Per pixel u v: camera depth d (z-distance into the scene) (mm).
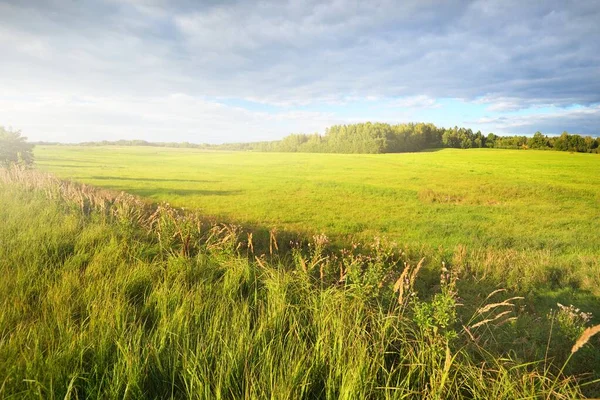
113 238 7789
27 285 5070
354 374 3246
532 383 3674
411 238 15578
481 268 10344
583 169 57531
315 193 31172
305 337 4324
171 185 35469
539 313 7477
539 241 15188
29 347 3324
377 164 70438
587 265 10812
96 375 3082
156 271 6250
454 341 4965
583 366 5289
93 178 41188
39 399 2713
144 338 3803
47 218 9602
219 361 3434
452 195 30984
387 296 6070
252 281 6387
